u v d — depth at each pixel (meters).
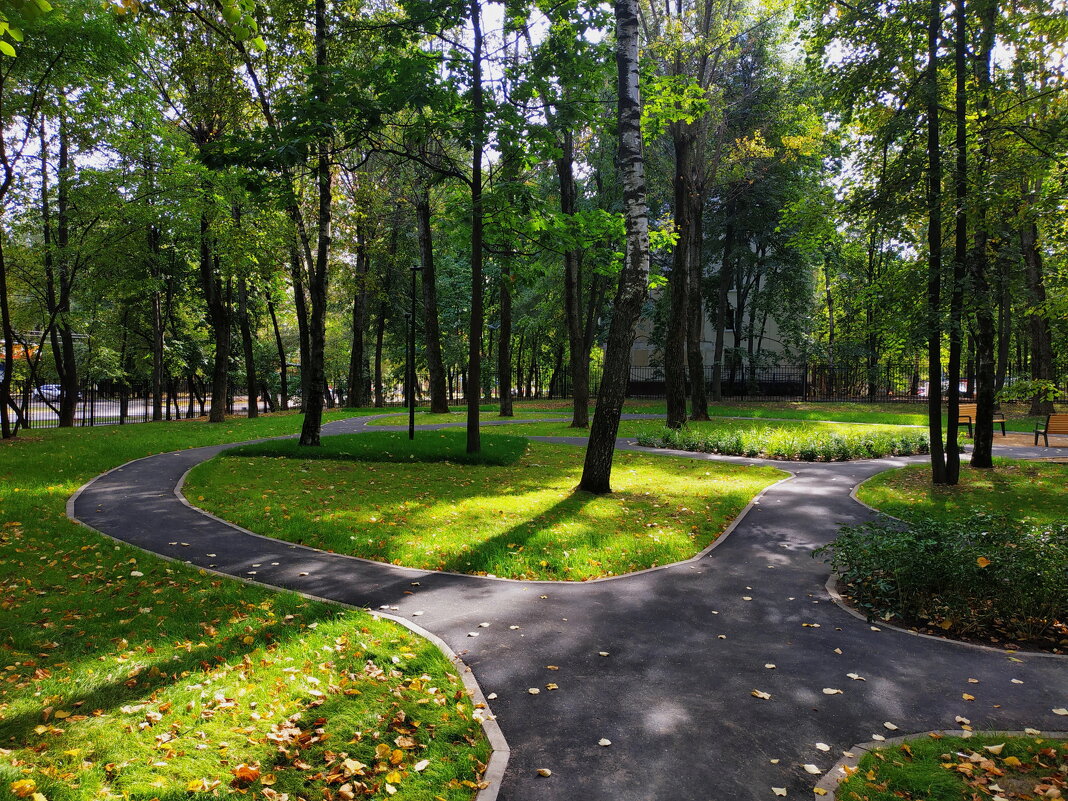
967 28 11.30
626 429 22.58
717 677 4.76
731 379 40.34
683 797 3.35
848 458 15.85
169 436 18.20
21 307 23.23
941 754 3.72
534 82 12.93
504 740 3.88
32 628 5.15
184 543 7.80
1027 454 15.74
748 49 23.03
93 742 3.59
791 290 35.06
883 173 11.83
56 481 10.88
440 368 29.03
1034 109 11.72
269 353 45.81
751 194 33.12
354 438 16.58
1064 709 4.29
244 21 4.77
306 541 8.09
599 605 6.28
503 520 9.12
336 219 24.98
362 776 3.46
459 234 15.41
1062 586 5.56
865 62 11.91
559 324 40.00
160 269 26.92
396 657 4.85
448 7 12.80
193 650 4.87
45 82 16.17
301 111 11.57
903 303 11.87
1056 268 16.69
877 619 6.02
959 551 6.12
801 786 3.46
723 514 9.91
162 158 19.97
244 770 3.38
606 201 29.69
